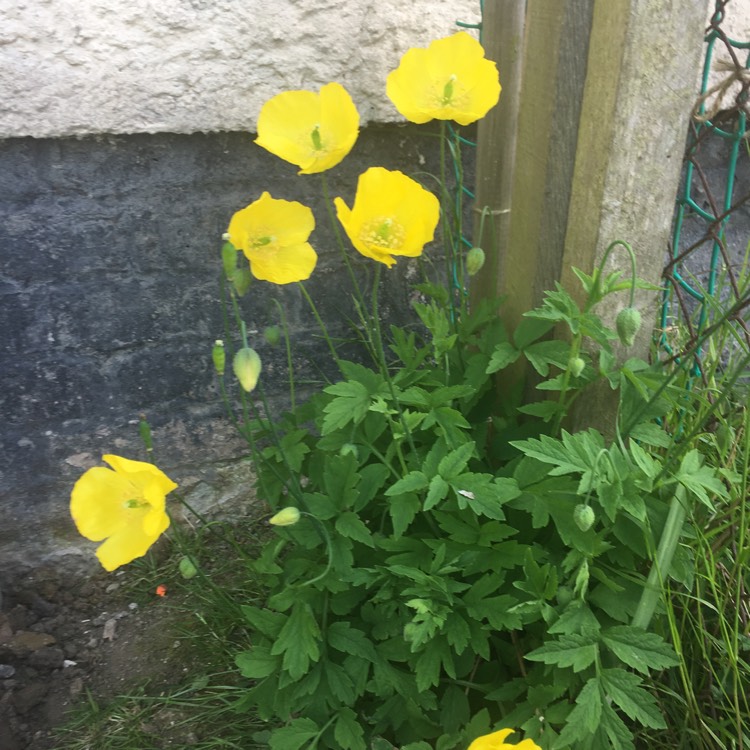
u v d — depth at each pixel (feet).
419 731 1.43
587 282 1.38
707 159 2.23
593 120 1.35
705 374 1.71
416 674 1.38
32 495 1.94
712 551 1.50
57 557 1.99
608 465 1.34
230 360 2.03
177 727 1.65
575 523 1.37
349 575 1.43
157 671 1.77
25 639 1.81
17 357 1.84
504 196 1.73
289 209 1.35
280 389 2.11
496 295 1.82
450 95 1.41
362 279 2.11
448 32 1.90
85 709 1.69
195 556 2.03
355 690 1.43
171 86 1.72
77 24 1.62
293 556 1.62
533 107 1.46
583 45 1.33
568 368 1.43
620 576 1.45
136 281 1.89
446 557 1.43
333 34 1.80
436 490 1.37
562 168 1.43
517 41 1.59
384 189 1.30
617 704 1.37
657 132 1.35
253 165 1.90
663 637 1.47
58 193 1.77
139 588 1.97
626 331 1.32
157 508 1.19
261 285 2.00
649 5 1.25
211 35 1.71
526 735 1.30
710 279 1.73
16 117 1.65
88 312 1.87
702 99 1.51
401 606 1.44
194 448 2.07
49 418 1.91
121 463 1.18
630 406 1.47
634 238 1.44
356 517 1.46
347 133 1.37
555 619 1.35
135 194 1.82
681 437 1.63
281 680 1.39
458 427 1.56
